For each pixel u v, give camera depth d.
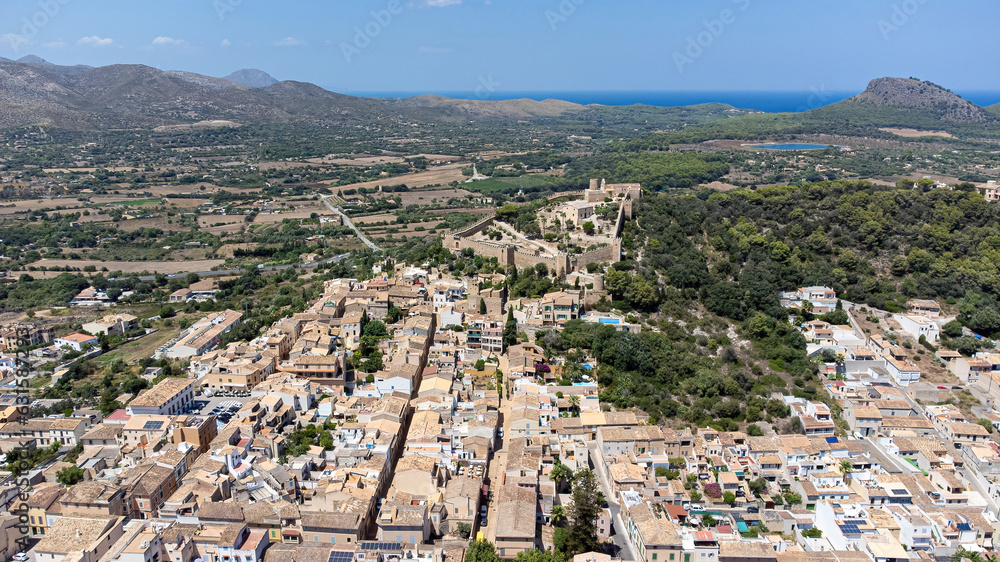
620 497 192.62
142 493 179.75
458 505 177.88
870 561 165.25
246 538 168.12
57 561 156.62
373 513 179.25
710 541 168.88
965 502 195.12
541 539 175.38
